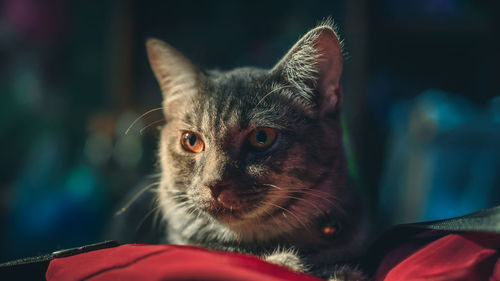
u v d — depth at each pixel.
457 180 0.42
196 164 0.28
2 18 0.64
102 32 0.62
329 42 0.28
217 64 0.61
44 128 0.65
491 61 0.58
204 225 0.28
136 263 0.20
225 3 0.61
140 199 0.37
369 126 0.60
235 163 0.26
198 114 0.29
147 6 0.61
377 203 0.56
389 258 0.23
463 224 0.20
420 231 0.23
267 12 0.60
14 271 0.22
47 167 0.58
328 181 0.28
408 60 0.61
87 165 0.55
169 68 0.32
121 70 0.60
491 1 0.56
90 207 0.51
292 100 0.28
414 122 0.44
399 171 0.47
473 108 0.45
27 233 0.50
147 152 0.55
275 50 0.59
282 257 0.25
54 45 0.65
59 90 0.66
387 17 0.58
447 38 0.61
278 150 0.27
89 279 0.20
